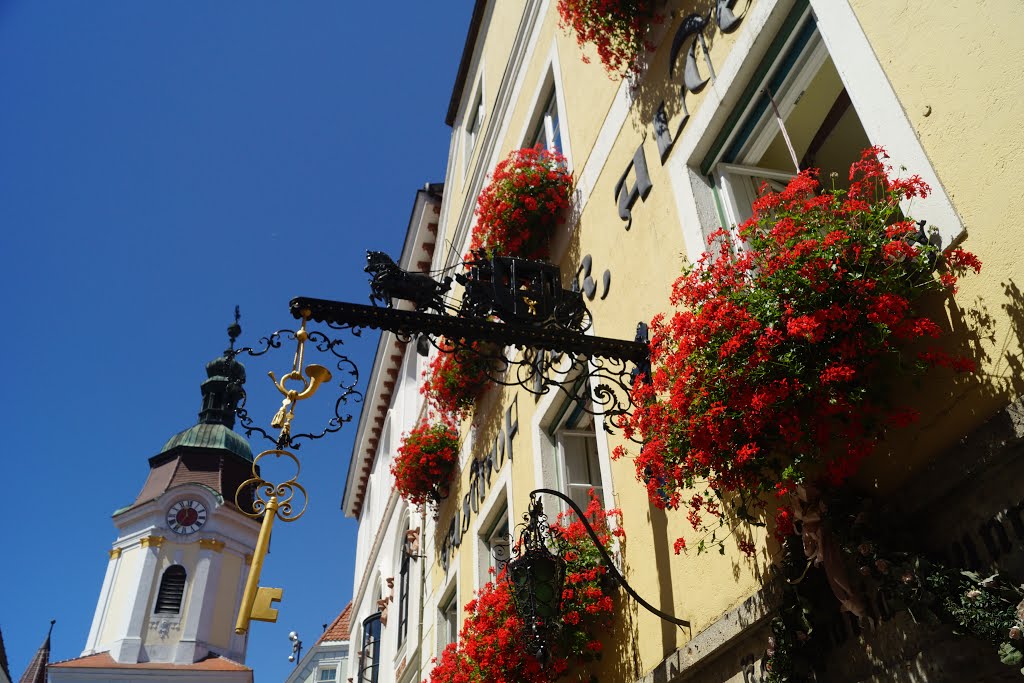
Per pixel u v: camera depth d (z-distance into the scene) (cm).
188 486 5456
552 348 573
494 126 1255
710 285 392
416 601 1634
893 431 383
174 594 5097
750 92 562
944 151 375
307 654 4122
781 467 385
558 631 601
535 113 1057
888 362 362
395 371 2509
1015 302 333
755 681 459
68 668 4594
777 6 523
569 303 594
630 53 735
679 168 622
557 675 655
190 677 4709
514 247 912
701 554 533
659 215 652
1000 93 353
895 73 410
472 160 1390
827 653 407
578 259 825
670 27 670
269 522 504
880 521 370
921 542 357
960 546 339
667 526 583
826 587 411
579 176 862
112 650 4838
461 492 1229
